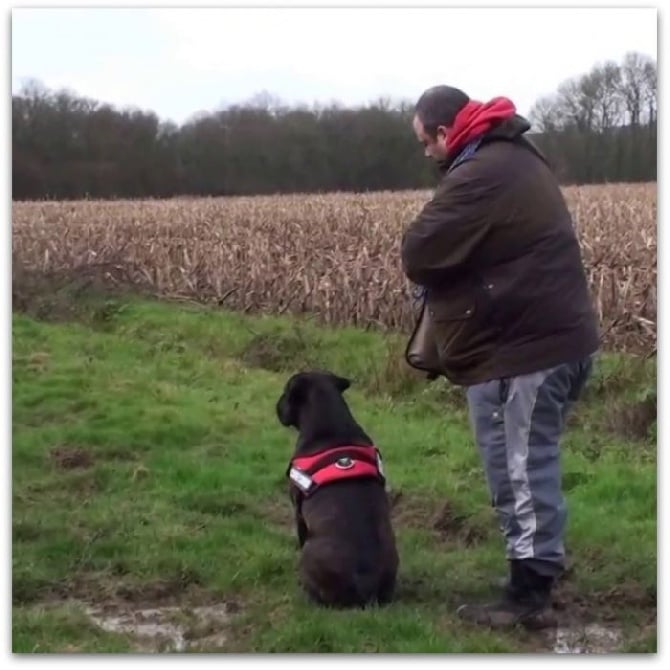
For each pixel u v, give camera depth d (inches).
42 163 1771.7
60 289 629.9
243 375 430.3
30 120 1758.1
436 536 251.4
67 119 1793.8
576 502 272.2
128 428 344.5
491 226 189.6
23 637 194.9
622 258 495.2
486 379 194.4
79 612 207.2
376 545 203.0
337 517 202.4
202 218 853.2
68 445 326.6
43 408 372.8
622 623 203.3
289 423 221.6
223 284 620.7
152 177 1866.4
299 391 219.6
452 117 198.2
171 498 277.9
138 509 269.1
